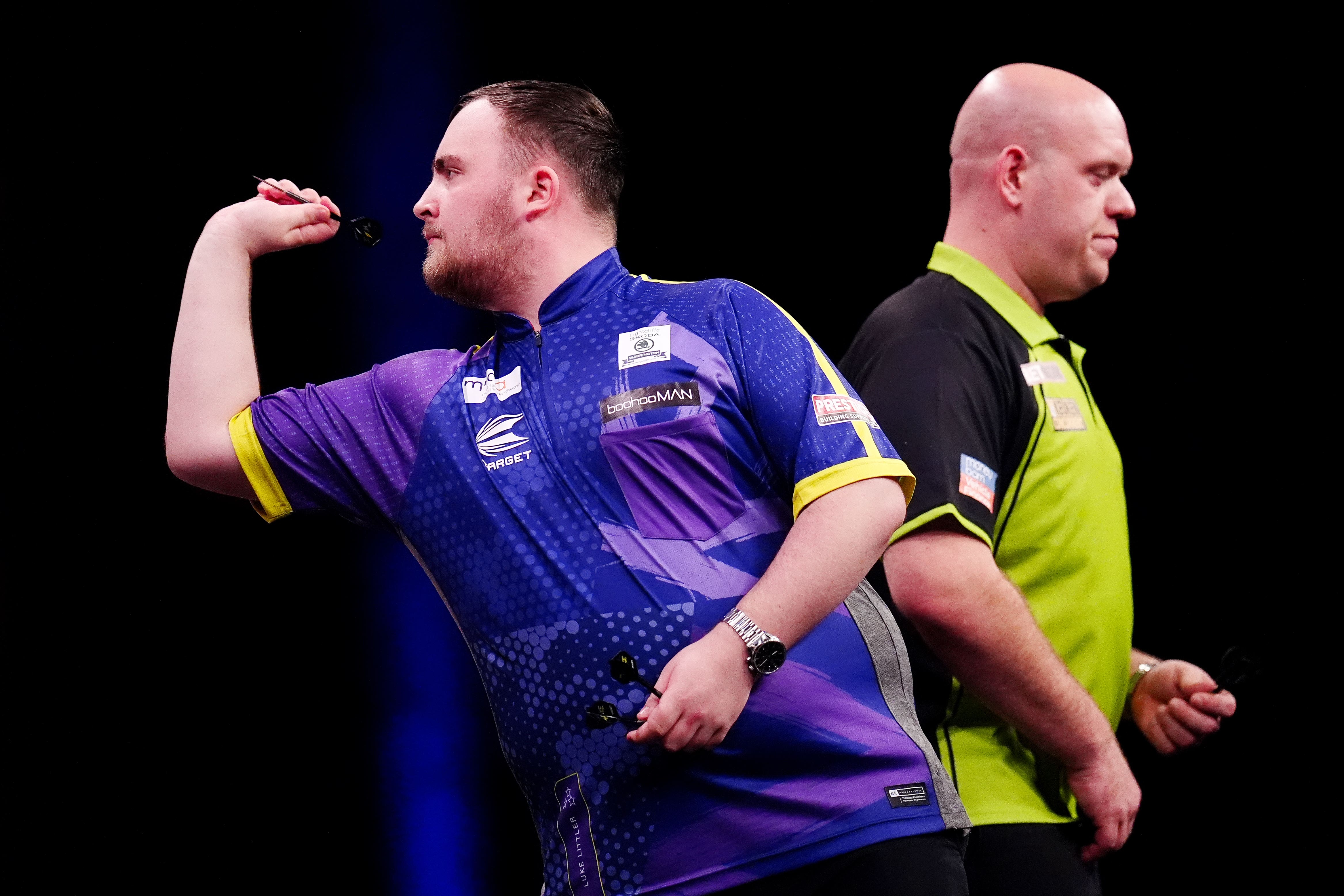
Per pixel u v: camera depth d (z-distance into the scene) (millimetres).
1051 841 7223
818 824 5180
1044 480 7488
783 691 5254
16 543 12148
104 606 12273
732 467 5496
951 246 8250
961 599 6801
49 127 12273
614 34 13414
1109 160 8086
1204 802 12703
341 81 12828
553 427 5602
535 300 6012
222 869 12109
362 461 5969
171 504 12594
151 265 12453
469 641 5797
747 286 5898
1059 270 8141
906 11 13578
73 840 11805
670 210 13797
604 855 5262
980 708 7262
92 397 12359
